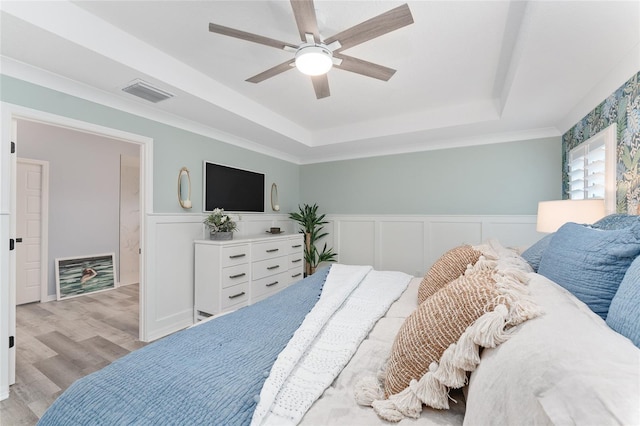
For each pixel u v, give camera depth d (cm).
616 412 42
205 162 356
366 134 405
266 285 377
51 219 429
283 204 506
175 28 206
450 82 284
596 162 247
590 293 92
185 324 324
